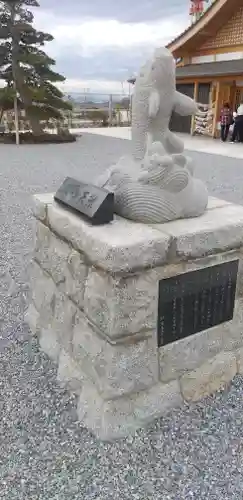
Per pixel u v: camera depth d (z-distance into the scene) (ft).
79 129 61.98
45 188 23.27
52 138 46.80
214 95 48.88
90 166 30.55
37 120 45.62
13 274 12.04
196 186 7.00
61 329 7.57
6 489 5.40
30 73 44.42
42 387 7.36
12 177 26.32
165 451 6.04
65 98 55.88
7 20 41.78
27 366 7.96
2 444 6.11
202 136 51.57
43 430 6.40
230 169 29.37
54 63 44.52
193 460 5.89
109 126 69.87
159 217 6.41
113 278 5.66
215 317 7.09
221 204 7.75
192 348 6.90
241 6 44.75
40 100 44.01
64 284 7.18
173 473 5.67
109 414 6.17
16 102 43.88
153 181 6.34
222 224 6.58
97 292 6.04
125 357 6.07
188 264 6.35
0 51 41.88
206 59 51.62
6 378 7.61
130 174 6.75
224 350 7.48
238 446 6.15
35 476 5.60
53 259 7.47
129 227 6.23
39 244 8.12
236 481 5.57
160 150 6.37
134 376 6.26
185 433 6.38
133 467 5.75
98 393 6.39
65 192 7.32
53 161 32.89
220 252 6.68
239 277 7.19
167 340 6.51
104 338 6.06
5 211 18.51
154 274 6.01
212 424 6.58
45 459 5.87
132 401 6.39
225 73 41.96
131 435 6.32
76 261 6.55
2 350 8.46
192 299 6.61
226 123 45.78
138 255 5.68
